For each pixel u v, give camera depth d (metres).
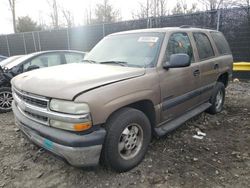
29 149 4.05
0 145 4.25
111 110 2.91
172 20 11.46
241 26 9.81
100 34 14.27
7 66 6.93
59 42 16.59
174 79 3.88
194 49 4.57
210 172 3.32
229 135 4.52
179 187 3.03
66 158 2.83
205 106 5.05
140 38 4.15
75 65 3.96
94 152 2.83
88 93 2.78
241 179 3.18
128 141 3.29
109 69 3.50
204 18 10.60
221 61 5.40
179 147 4.02
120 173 3.30
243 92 7.95
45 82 3.09
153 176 3.24
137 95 3.23
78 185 3.11
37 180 3.24
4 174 3.39
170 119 4.05
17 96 3.58
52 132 2.88
